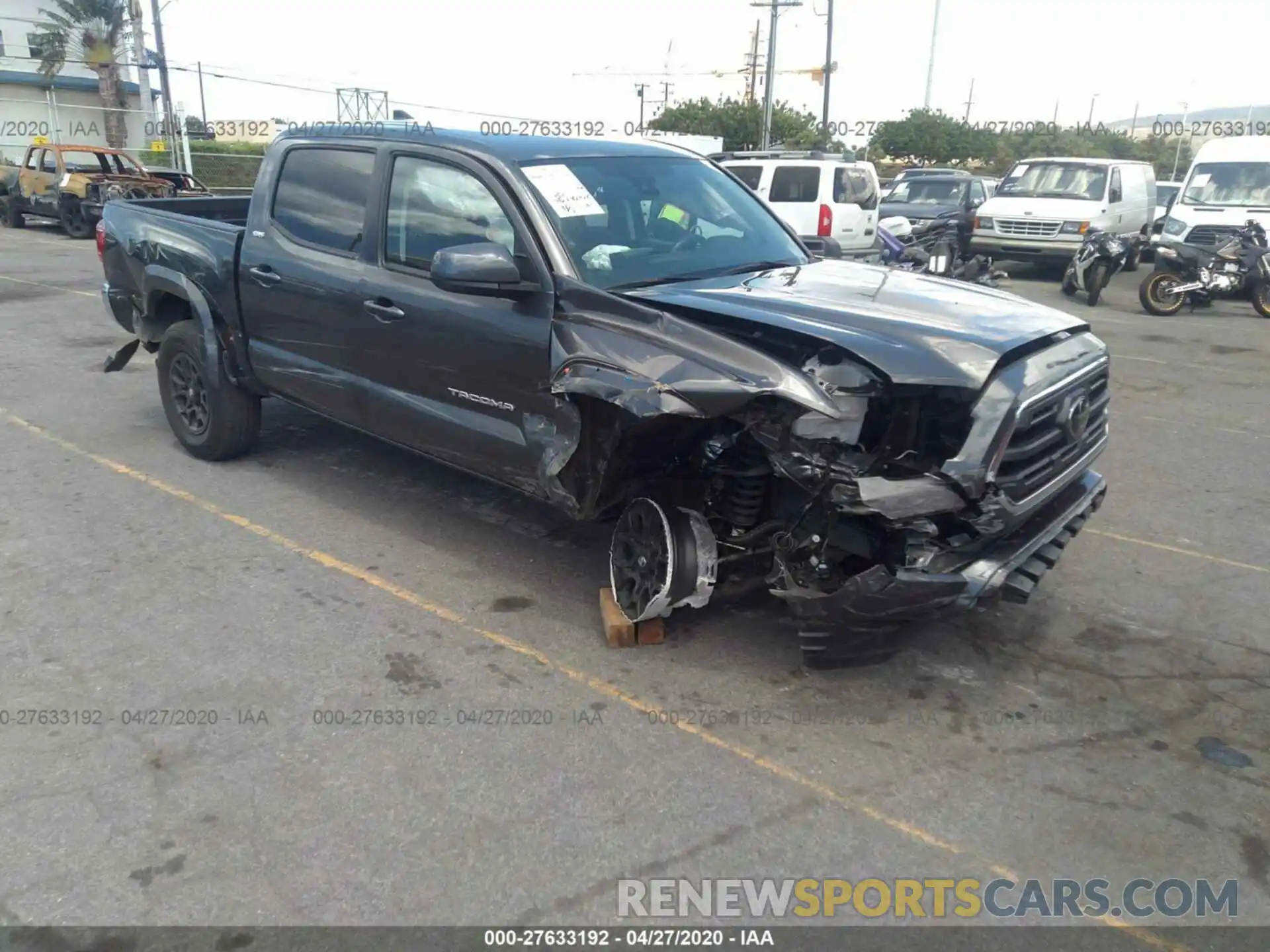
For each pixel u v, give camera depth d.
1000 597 3.67
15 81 38.00
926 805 3.25
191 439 6.37
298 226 5.36
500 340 4.24
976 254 18.84
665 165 5.01
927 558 3.50
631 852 3.01
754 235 4.99
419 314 4.59
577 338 3.92
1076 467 4.05
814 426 3.43
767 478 3.88
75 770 3.33
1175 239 15.74
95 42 38.12
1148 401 8.59
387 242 4.83
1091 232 17.03
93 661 4.00
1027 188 19.00
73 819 3.10
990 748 3.56
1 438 6.82
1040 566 3.81
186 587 4.65
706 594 3.94
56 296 12.94
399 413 4.89
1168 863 3.02
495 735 3.56
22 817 3.11
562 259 4.13
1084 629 4.44
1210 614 4.59
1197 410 8.30
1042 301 15.70
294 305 5.33
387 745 3.49
